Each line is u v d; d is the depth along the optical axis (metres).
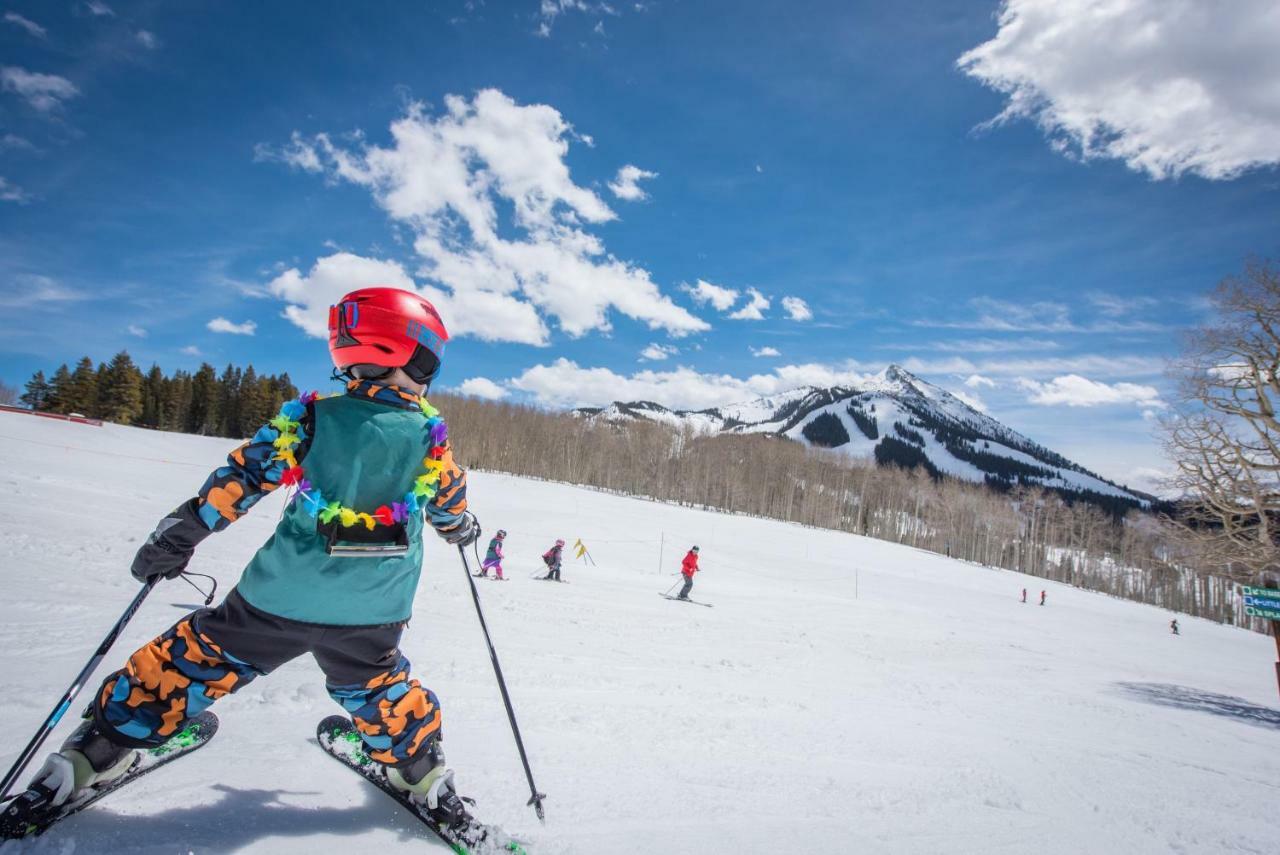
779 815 2.52
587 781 2.52
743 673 6.45
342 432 1.64
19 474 15.91
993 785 3.55
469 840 1.74
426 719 1.79
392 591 1.69
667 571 28.45
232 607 1.58
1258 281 11.16
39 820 1.42
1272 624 11.48
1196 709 9.84
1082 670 13.16
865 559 53.75
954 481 114.31
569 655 5.77
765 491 107.00
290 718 2.56
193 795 1.77
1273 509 11.33
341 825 1.76
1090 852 2.74
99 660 1.55
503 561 19.55
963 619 24.38
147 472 25.39
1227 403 11.86
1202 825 3.41
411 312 1.76
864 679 7.42
